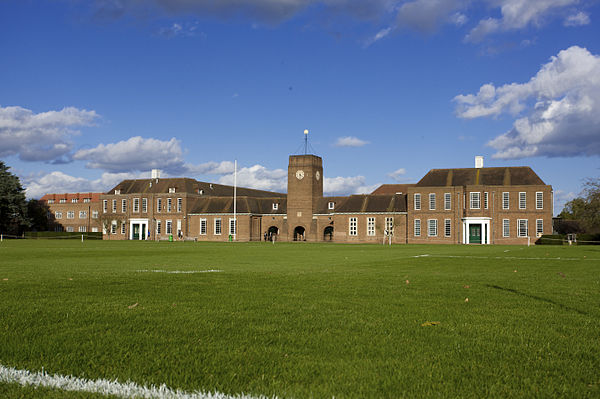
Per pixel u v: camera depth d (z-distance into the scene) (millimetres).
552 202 78625
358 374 5578
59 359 6086
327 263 24953
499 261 26812
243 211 95812
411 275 17156
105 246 53438
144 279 14992
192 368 5773
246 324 8094
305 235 92875
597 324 8312
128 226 104062
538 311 9516
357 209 88750
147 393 5047
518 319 8688
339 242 88812
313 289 12648
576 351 6582
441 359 6195
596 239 73625
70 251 39531
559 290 12742
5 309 9266
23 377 5469
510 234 79688
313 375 5555
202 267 21297
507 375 5594
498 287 13367
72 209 129625
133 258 29156
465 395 5008
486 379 5473
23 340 6934
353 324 8125
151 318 8500
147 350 6496
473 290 12641
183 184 102000
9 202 101125
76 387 5203
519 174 81625
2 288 12461
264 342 6930
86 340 6973
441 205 83250
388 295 11570
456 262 25844
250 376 5531
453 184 83688
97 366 5855
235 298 10930
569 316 8992
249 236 95125
